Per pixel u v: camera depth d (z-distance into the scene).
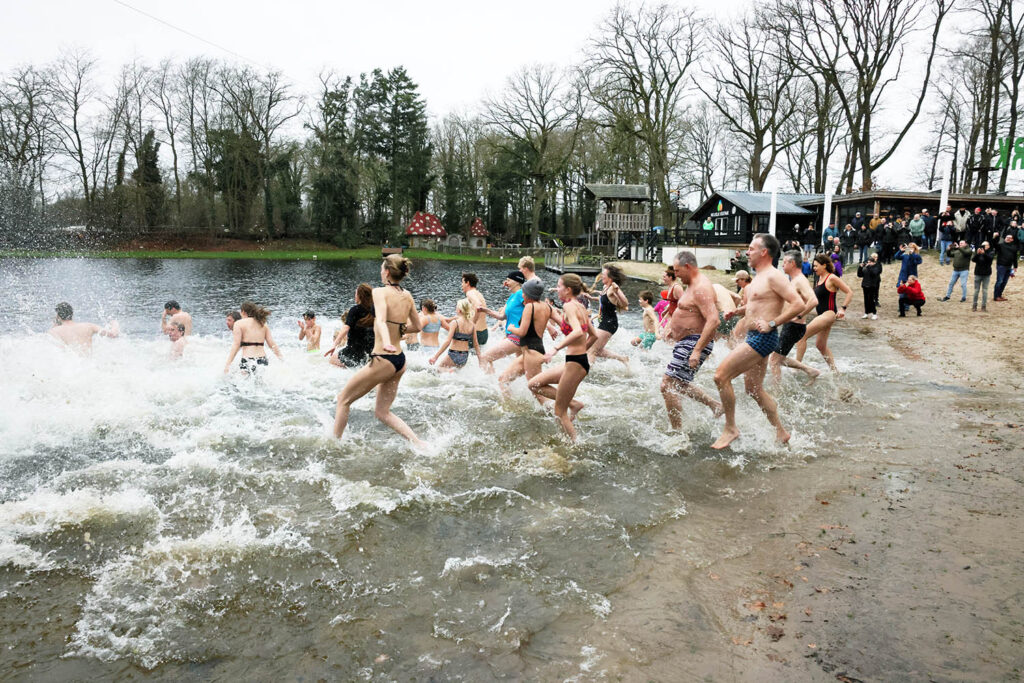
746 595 3.51
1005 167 27.27
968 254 16.73
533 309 7.27
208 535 4.22
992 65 35.53
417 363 9.92
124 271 34.50
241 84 56.06
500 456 5.83
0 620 3.33
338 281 31.94
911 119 37.38
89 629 3.27
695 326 6.23
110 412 7.02
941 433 6.39
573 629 3.26
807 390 8.29
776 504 4.73
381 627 3.29
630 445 6.16
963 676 2.76
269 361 9.84
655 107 46.72
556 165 60.16
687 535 4.27
